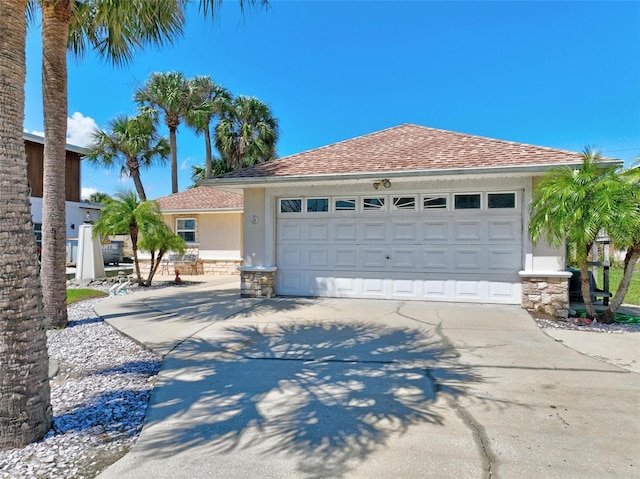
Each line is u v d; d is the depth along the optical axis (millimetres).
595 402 3609
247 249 9805
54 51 6832
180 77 23719
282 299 9422
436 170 7746
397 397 3756
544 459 2646
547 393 3828
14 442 2830
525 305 7840
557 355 5047
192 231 18219
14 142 2938
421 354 5133
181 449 2822
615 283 13102
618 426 3129
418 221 8898
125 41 7688
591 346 5461
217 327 6770
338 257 9453
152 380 4402
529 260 7879
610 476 2441
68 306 9477
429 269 8836
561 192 6211
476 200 8523
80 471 2553
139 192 23859
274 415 3387
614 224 5941
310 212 9648
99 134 22906
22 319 2896
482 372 4438
